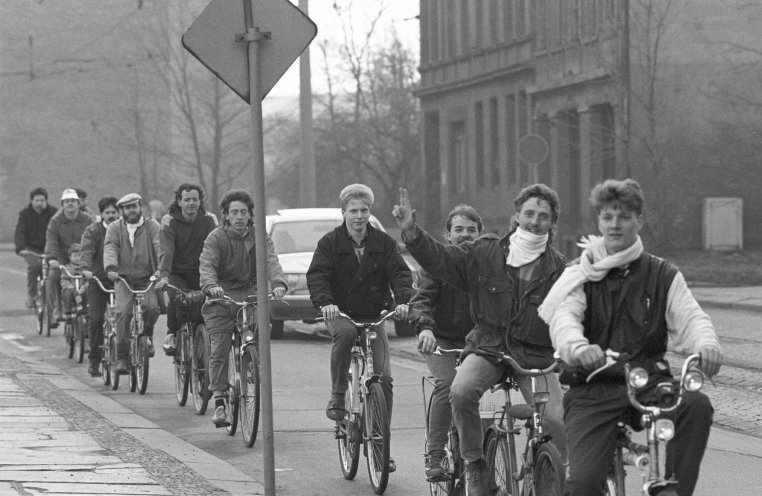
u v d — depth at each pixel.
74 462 29.11
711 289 86.38
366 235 30.19
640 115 118.44
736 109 118.75
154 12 186.75
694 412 17.36
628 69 118.25
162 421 39.84
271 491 24.19
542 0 141.88
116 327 46.56
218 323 36.94
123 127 199.75
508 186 155.25
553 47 136.88
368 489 29.39
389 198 198.38
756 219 118.62
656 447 17.11
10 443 31.62
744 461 31.81
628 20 118.06
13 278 120.19
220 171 190.75
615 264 18.12
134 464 29.27
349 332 29.73
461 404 22.91
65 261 60.38
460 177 172.62
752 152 118.56
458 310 26.02
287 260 66.06
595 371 17.84
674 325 18.12
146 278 46.72
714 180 118.56
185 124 191.62
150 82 195.00
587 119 129.88
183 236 42.03
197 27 24.39
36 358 58.22
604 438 18.14
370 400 29.08
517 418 21.41
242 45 24.55
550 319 18.31
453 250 23.14
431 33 177.12
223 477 28.94
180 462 30.14
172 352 43.12
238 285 37.16
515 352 22.70
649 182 117.94
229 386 37.16
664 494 16.83
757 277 91.38
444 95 173.75
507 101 155.88
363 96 193.50
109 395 45.84
